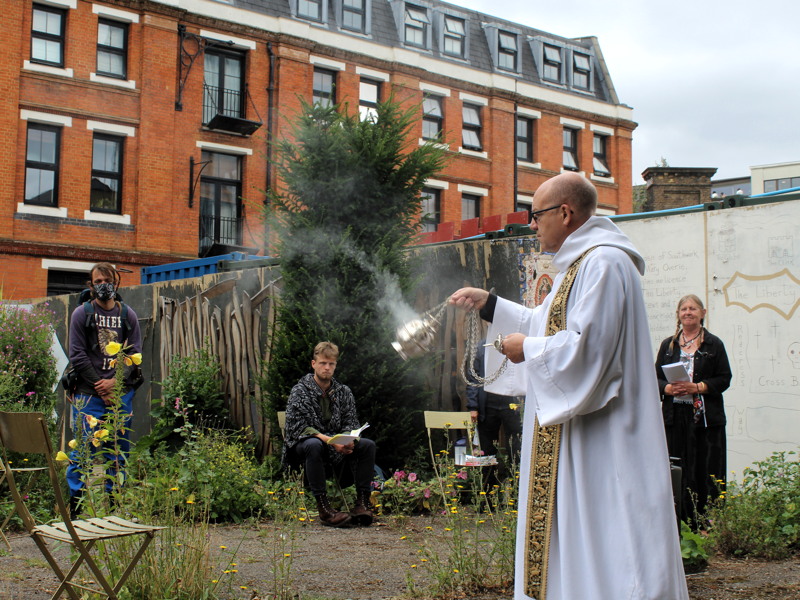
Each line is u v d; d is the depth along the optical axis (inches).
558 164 1291.8
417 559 213.3
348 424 285.0
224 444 336.5
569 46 1341.0
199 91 983.6
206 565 166.7
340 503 291.3
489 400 327.0
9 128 869.2
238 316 415.8
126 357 183.3
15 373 319.9
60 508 133.4
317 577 193.6
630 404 125.7
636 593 118.6
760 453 311.3
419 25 1187.3
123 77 945.5
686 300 265.0
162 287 470.9
